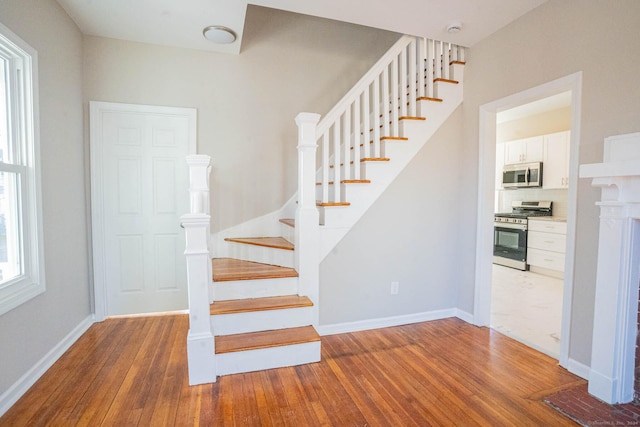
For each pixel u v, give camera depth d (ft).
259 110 11.05
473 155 9.80
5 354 5.85
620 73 6.24
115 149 9.88
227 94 10.71
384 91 9.61
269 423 5.55
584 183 6.89
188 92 10.33
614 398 6.00
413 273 10.05
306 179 8.52
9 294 5.98
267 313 7.86
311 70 11.57
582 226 6.94
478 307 9.75
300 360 7.48
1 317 5.77
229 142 10.80
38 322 6.91
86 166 9.50
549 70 7.56
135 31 9.21
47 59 7.44
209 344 6.67
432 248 10.22
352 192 9.22
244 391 6.44
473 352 8.13
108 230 9.96
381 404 6.08
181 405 5.99
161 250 10.41
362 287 9.48
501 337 9.01
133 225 10.16
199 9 8.06
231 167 10.87
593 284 6.75
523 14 8.13
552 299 12.39
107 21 8.68
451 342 8.70
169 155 10.30
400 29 8.84
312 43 11.57
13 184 6.53
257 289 8.46
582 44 6.87
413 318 10.14
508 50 8.59
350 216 9.21
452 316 10.64
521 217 17.21
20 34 6.44
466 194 10.09
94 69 9.47
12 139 6.53
